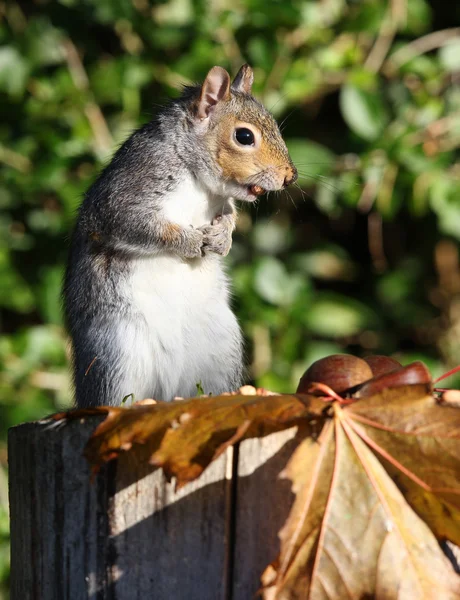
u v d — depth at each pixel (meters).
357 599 4.09
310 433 4.27
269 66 12.11
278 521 4.30
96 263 7.71
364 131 12.27
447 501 4.11
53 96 12.50
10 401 12.20
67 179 12.50
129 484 4.54
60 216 12.59
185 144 7.73
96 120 12.59
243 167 7.73
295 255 13.73
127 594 4.54
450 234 12.90
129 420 4.22
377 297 14.20
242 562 4.36
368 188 12.34
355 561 4.10
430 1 14.05
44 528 4.82
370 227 13.97
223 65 12.23
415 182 12.33
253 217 13.42
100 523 4.61
